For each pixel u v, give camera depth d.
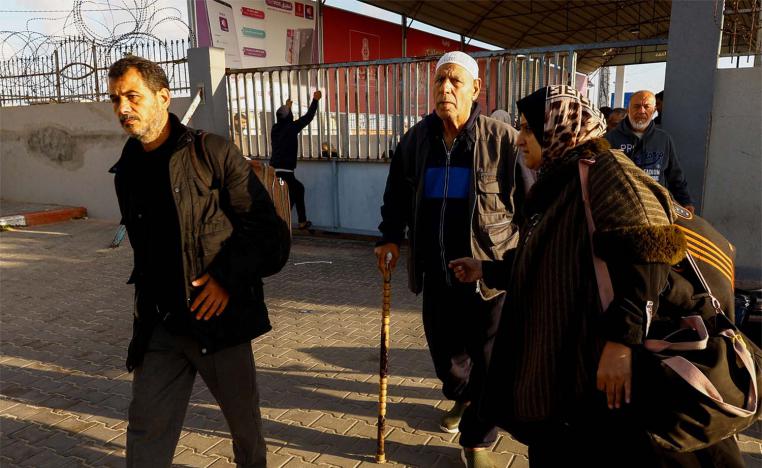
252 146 9.14
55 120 10.78
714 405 1.47
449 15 15.64
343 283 6.34
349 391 3.76
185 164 2.13
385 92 7.73
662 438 1.52
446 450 3.05
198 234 2.13
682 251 1.49
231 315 2.20
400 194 3.07
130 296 6.04
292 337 4.75
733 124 5.50
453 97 2.67
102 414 3.57
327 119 8.38
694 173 5.70
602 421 1.61
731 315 1.66
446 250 2.81
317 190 8.70
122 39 9.62
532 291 1.77
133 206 2.19
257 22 12.28
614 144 4.78
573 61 6.33
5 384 4.00
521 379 1.77
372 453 3.03
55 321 5.29
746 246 5.61
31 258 7.74
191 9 10.77
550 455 1.76
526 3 14.66
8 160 11.62
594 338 1.60
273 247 2.22
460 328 2.88
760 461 2.89
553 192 1.78
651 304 1.49
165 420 2.17
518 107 1.88
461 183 2.78
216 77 8.96
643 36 18.55
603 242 1.52
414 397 3.66
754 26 5.62
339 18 14.32
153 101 2.08
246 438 2.36
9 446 3.21
